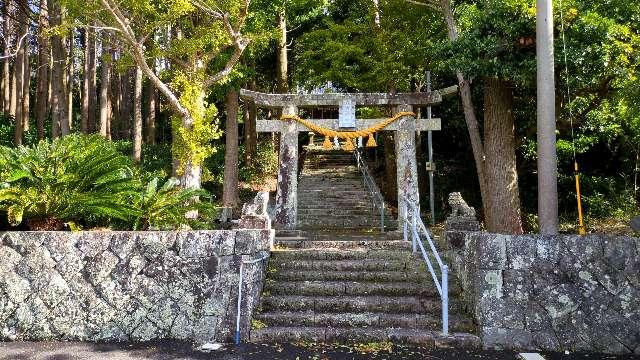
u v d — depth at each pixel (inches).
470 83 379.9
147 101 842.2
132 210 237.3
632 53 274.4
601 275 183.6
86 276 196.2
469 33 291.3
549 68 218.2
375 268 241.0
